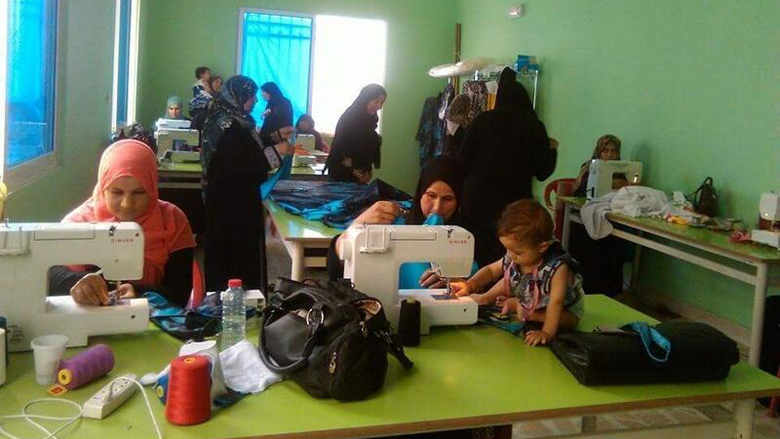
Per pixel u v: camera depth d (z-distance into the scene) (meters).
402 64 8.68
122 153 2.04
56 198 3.44
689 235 3.41
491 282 2.10
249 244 3.54
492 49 7.66
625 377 1.49
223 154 3.42
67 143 3.63
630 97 4.90
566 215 4.58
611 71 5.16
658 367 1.51
